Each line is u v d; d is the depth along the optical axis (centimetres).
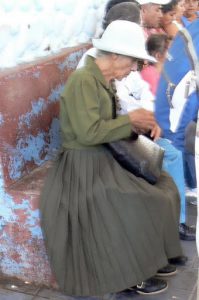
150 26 287
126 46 229
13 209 240
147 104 270
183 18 286
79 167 233
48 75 273
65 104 233
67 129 238
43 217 228
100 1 362
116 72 236
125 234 224
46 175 252
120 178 232
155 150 245
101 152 238
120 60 231
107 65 233
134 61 234
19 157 248
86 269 226
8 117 238
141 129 251
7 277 256
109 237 222
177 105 268
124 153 235
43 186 238
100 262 223
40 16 283
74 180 232
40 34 286
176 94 265
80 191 226
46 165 268
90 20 350
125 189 226
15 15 258
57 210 226
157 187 244
